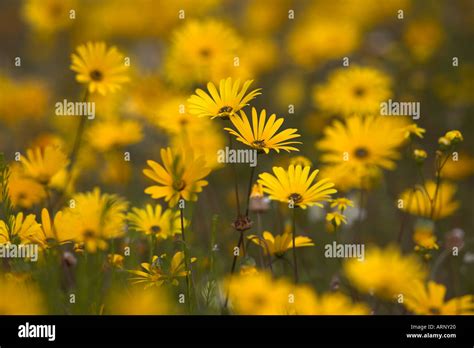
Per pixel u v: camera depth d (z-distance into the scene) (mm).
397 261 2354
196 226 4070
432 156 5941
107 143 3992
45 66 8492
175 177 2115
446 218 4598
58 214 2271
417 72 6586
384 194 4590
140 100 4500
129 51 7750
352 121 3143
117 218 2549
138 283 2281
